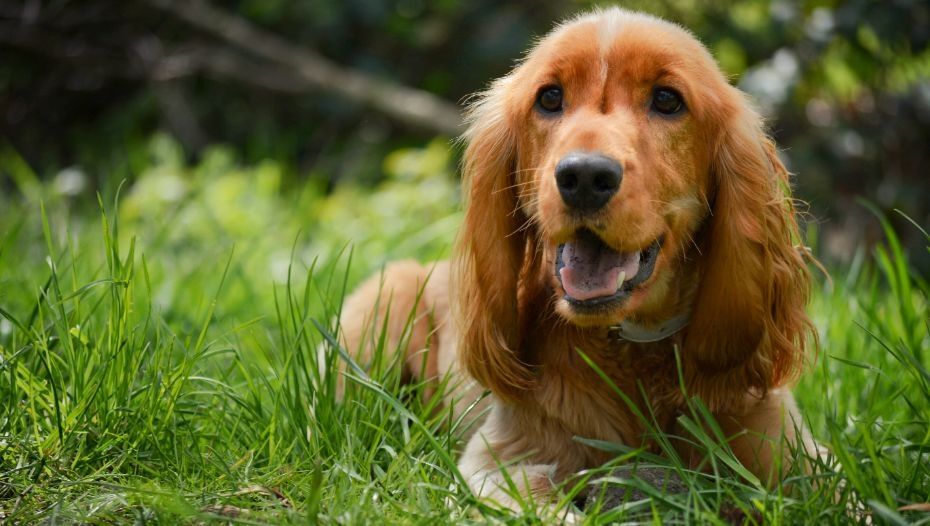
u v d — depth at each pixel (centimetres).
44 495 293
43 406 330
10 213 711
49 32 1005
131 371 336
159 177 809
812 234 456
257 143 989
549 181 297
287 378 341
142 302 475
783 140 833
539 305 340
